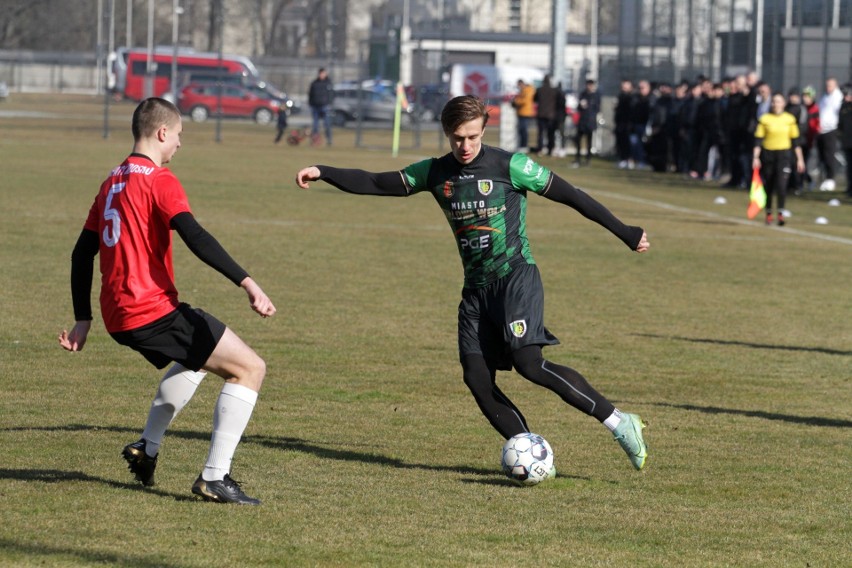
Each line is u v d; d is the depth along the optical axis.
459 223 15.76
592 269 40.34
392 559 12.41
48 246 39.69
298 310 30.50
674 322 30.88
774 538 13.84
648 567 12.53
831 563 12.89
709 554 13.09
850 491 16.25
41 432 18.00
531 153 103.62
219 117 106.44
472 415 20.59
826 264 43.16
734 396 22.81
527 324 15.59
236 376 14.25
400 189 15.83
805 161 72.50
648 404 21.91
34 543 12.48
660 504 15.28
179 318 13.91
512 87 144.12
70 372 22.81
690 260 43.31
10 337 25.86
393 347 26.44
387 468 16.80
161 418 14.67
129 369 23.25
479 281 15.91
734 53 96.38
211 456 14.34
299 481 15.79
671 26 101.94
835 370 25.56
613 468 17.28
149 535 12.93
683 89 85.38
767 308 33.59
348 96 146.38
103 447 17.22
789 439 19.45
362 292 33.75
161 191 13.64
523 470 15.91
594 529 13.96
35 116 132.62
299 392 21.94
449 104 15.49
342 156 90.81
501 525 13.96
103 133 106.19
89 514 13.66
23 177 63.88
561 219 56.91
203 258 13.55
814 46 83.81
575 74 160.00
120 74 173.25
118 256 13.76
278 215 52.97
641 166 95.06
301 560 12.25
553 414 21.09
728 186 76.38
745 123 73.19
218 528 13.30
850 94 69.50
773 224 55.97
